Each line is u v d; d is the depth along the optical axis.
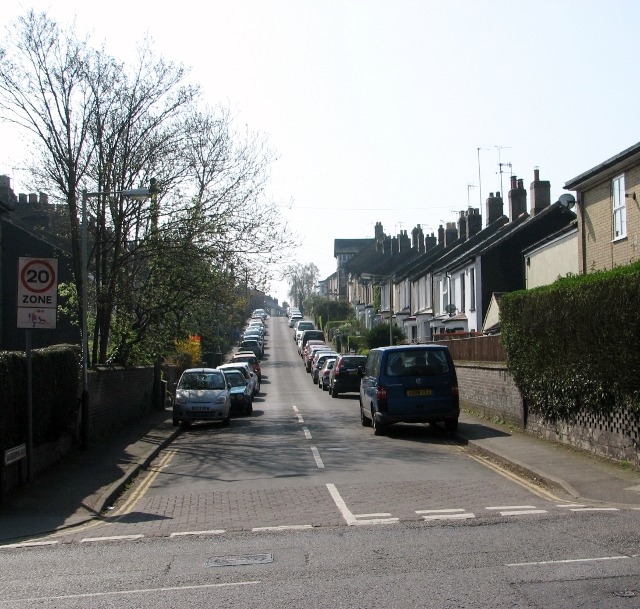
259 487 11.93
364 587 6.06
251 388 30.45
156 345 25.45
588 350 12.86
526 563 6.61
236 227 23.36
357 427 20.52
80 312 22.83
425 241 68.25
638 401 11.34
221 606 5.73
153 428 21.23
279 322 126.06
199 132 23.38
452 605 5.50
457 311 43.28
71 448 15.98
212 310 25.00
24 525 9.62
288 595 5.93
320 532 8.38
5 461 11.09
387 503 10.09
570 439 14.24
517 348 16.62
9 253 35.44
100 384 18.67
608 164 20.83
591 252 23.11
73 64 21.80
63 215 23.27
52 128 21.88
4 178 36.47
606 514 8.80
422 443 16.73
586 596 5.59
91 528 9.47
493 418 19.53
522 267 39.16
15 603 6.06
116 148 22.53
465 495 10.57
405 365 17.61
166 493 11.91
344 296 125.31
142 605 5.84
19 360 12.12
